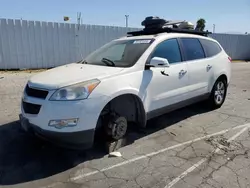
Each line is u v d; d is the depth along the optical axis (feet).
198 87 16.38
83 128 10.12
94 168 10.43
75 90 10.02
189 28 17.67
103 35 44.80
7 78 31.30
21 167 10.48
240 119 16.66
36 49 39.14
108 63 12.98
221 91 19.35
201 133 14.21
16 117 16.57
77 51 42.75
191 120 16.49
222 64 18.70
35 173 10.03
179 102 14.99
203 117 17.12
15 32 36.99
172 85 14.15
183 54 15.26
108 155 11.56
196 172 10.02
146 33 16.16
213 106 18.79
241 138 13.39
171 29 15.34
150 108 13.02
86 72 11.37
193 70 15.64
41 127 10.12
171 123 15.92
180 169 10.27
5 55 36.96
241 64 59.77
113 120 11.74
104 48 15.53
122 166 10.57
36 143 12.72
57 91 10.00
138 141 13.14
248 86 29.32
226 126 15.30
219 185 9.11
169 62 14.16
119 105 12.41
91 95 10.20
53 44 40.40
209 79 17.40
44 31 39.24
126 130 13.32
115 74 11.35
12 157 11.30
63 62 41.96
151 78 12.77
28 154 11.60
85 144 10.48
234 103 21.04
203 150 12.00
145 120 12.83
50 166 10.58
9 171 10.16
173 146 12.50
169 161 10.95
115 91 10.93
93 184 9.27
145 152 11.85
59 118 9.81
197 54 16.56
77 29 41.91
